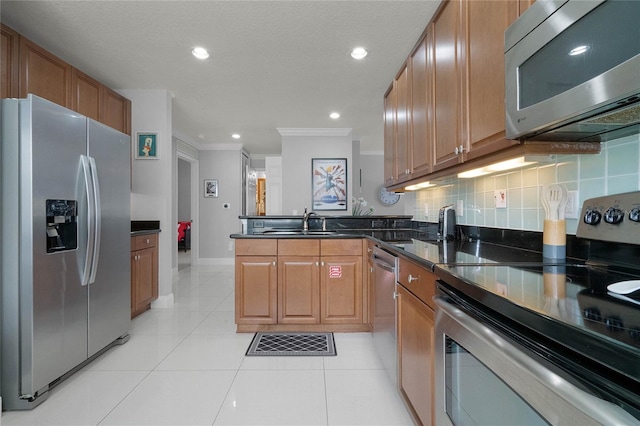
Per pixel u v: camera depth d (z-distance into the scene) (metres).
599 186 1.12
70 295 1.89
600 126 0.96
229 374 2.00
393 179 2.72
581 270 1.03
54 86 2.33
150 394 1.77
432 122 1.84
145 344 2.45
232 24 2.22
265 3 2.00
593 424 0.48
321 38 2.41
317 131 5.13
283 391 1.81
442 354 1.07
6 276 1.63
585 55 0.78
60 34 2.33
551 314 0.59
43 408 1.64
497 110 1.23
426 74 1.94
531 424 0.63
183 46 2.51
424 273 1.30
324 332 2.72
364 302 2.69
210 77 3.10
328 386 1.86
